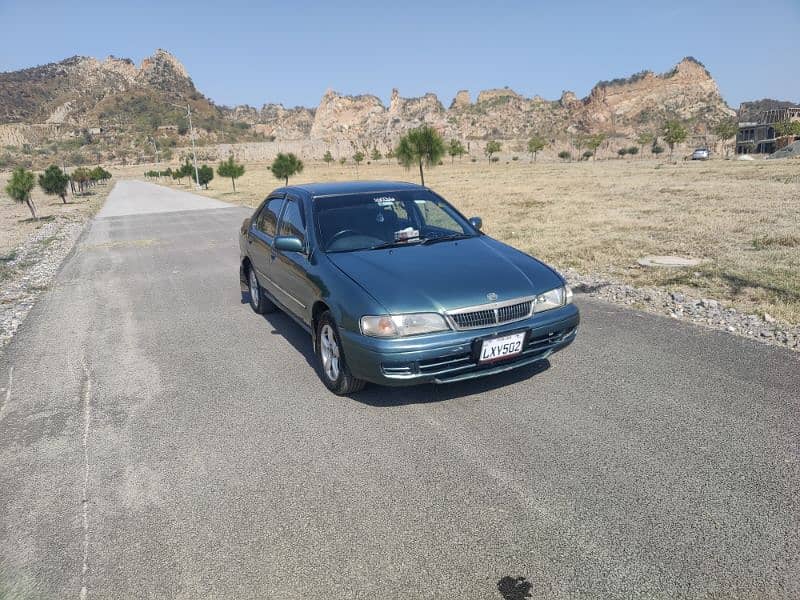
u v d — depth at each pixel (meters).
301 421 3.99
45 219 25.77
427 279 4.01
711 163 51.31
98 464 3.55
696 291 7.09
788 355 4.78
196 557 2.67
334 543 2.72
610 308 6.45
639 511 2.83
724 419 3.71
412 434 3.72
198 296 8.02
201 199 32.69
